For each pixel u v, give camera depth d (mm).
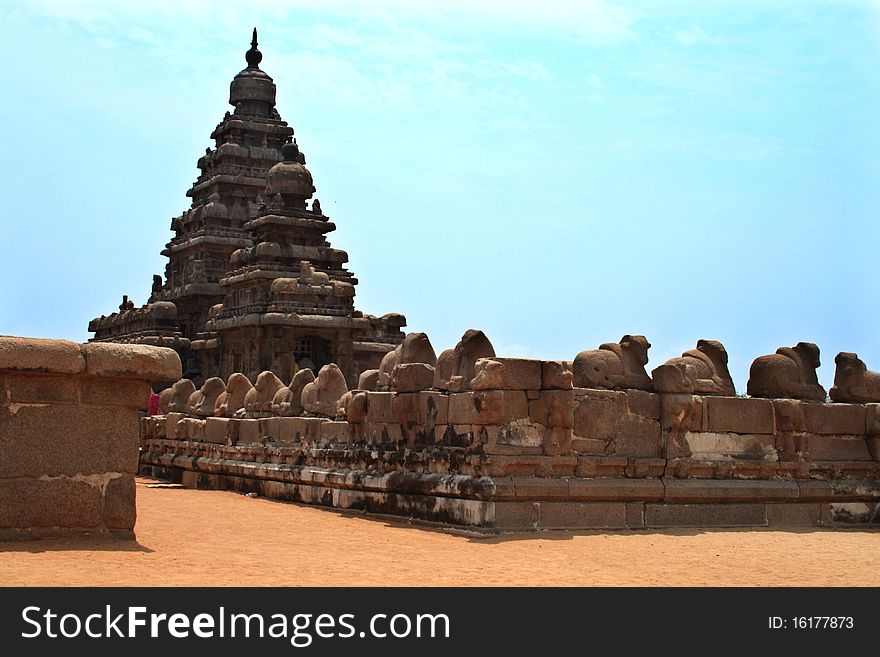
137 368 15555
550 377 19797
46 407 15180
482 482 19094
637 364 21781
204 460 33188
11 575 12602
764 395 23547
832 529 22375
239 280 62062
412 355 23094
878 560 17250
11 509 14844
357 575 14109
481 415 19359
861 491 23156
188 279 75438
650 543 18594
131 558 14500
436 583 13656
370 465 23266
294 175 63625
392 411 22562
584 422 20469
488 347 20797
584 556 16750
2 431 14859
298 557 15766
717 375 23031
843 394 24297
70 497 15297
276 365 58188
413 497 21328
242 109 78062
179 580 12961
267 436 29766
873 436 23828
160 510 23375
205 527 19906
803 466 22688
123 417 15758
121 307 79125
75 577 12711
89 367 15258
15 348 14734
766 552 17953
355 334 61656
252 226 63312
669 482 20906
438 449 20891
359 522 21641
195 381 68875
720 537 19891
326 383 28484
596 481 20047
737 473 22000
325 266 62906
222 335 63281
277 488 27953
